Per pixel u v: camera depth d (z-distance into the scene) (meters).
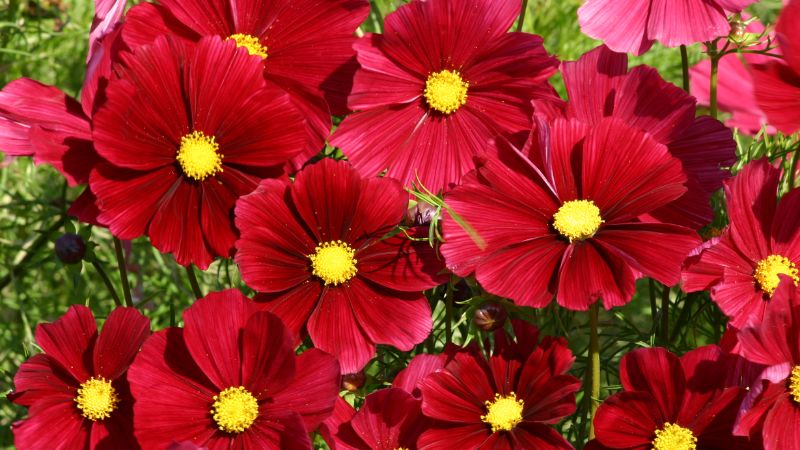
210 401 0.58
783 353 0.56
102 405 0.59
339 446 0.59
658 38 0.60
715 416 0.58
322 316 0.59
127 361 0.59
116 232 0.58
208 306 0.58
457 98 0.60
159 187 0.59
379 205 0.59
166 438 0.57
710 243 0.58
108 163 0.58
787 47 0.59
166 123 0.59
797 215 0.59
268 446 0.57
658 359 0.57
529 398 0.59
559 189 0.59
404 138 0.60
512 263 0.58
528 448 0.59
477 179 0.59
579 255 0.58
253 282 0.58
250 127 0.59
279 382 0.57
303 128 0.59
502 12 0.59
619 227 0.58
